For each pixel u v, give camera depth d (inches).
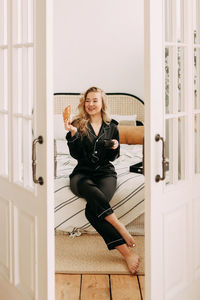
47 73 86.3
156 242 91.4
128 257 129.4
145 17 85.1
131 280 123.9
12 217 104.7
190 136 102.0
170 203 95.3
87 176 148.2
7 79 105.8
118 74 243.3
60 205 153.9
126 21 240.1
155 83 87.0
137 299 112.8
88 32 241.0
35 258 94.0
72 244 149.6
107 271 128.7
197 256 107.0
